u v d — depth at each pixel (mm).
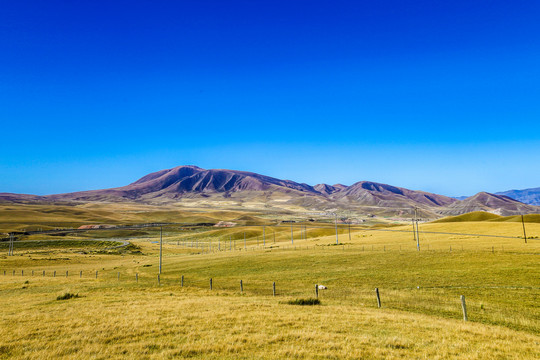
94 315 20922
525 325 19828
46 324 18594
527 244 64938
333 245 93312
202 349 13922
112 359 13109
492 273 38625
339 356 13094
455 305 25891
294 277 45562
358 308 23703
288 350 13641
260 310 22000
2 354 14133
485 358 12875
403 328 17219
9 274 67625
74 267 80688
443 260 50719
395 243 86000
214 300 27422
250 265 60562
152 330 17109
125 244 157875
